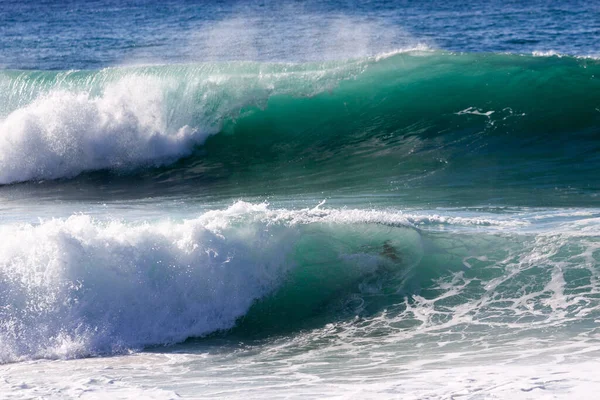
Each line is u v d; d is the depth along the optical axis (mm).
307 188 44031
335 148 49969
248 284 27000
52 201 44219
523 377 17266
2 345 23938
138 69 53844
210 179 47656
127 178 49219
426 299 26047
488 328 23094
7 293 25281
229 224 28391
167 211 39750
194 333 25266
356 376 19500
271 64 54312
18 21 151625
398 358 21172
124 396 17906
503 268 27391
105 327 24859
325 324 25203
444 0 166750
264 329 25406
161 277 26250
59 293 25344
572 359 19281
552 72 52375
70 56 101438
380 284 27297
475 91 52062
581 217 32812
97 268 25875
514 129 49000
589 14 127312
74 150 50219
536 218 33094
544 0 159875
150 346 24391
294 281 27469
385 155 48375
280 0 171875
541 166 44344
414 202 38531
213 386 18969
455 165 45719
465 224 31734
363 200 39781
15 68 93188
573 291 25156
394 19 128750
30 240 26438
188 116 51750
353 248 28922
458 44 98062
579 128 48562
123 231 27156
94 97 52625
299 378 19641
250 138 51625
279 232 28594
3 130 50188
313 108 52594
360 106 52438
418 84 53000
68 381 19828
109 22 141375
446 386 17156
